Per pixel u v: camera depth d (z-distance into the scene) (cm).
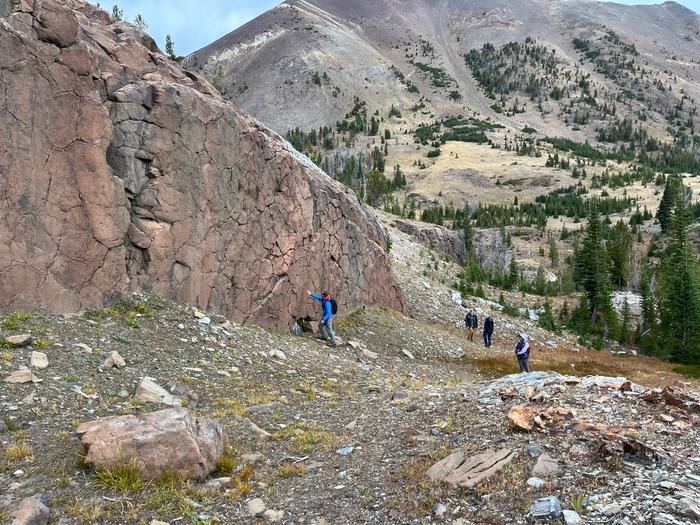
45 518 605
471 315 3247
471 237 12488
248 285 1953
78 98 1334
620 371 3198
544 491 654
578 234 14900
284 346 1775
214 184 1769
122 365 1160
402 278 4003
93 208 1366
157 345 1341
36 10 1253
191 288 1666
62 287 1294
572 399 992
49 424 859
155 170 1556
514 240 15300
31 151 1228
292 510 674
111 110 1464
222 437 856
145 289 1523
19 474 706
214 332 1559
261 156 2055
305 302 2314
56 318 1255
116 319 1375
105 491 681
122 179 1463
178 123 1616
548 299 6562
